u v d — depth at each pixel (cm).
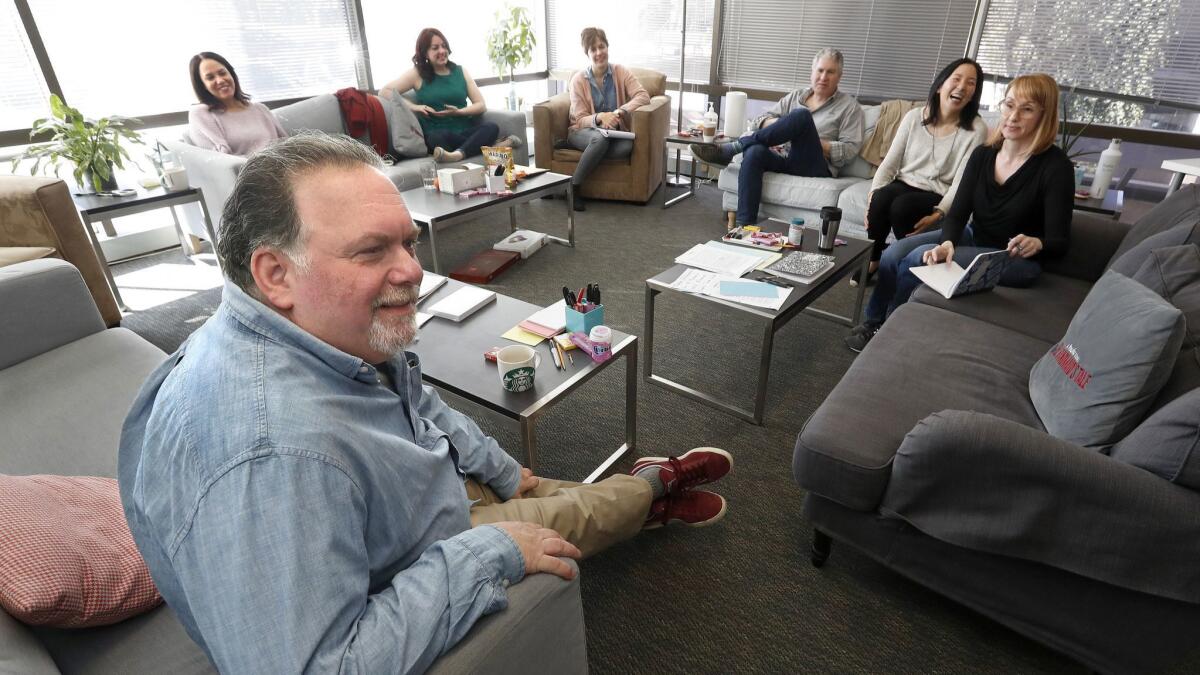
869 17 395
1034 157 217
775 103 452
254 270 72
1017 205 220
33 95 308
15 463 128
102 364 164
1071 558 110
